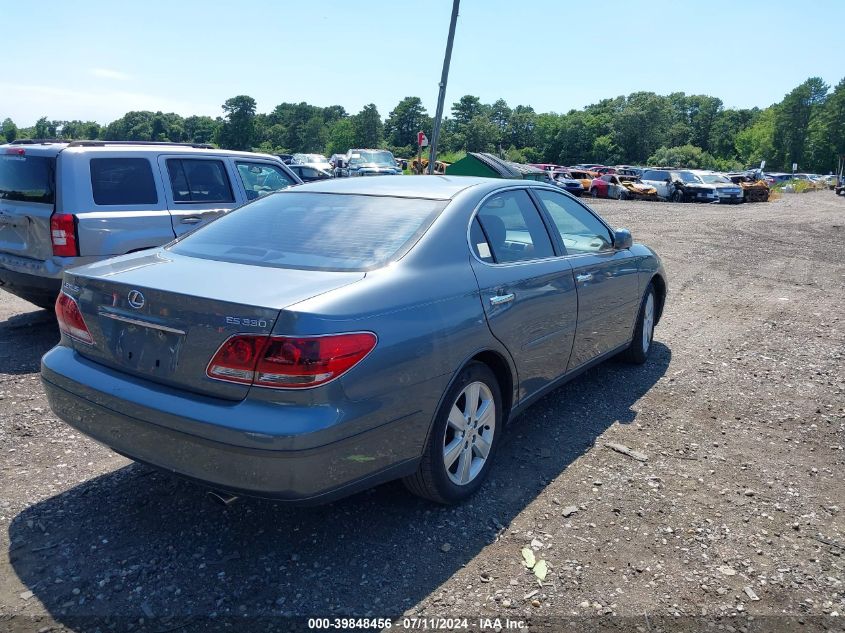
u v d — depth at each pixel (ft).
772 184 185.16
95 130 561.43
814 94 397.39
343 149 459.32
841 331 23.61
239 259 10.64
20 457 12.68
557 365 13.89
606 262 15.57
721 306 27.71
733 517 11.13
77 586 9.07
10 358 18.43
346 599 8.91
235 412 8.47
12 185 19.75
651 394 16.83
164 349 9.23
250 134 489.67
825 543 10.46
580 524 10.79
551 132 476.13
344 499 11.44
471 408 11.24
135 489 11.64
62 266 18.74
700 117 515.91
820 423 15.21
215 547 10.01
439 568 9.60
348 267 10.09
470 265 11.30
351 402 8.78
